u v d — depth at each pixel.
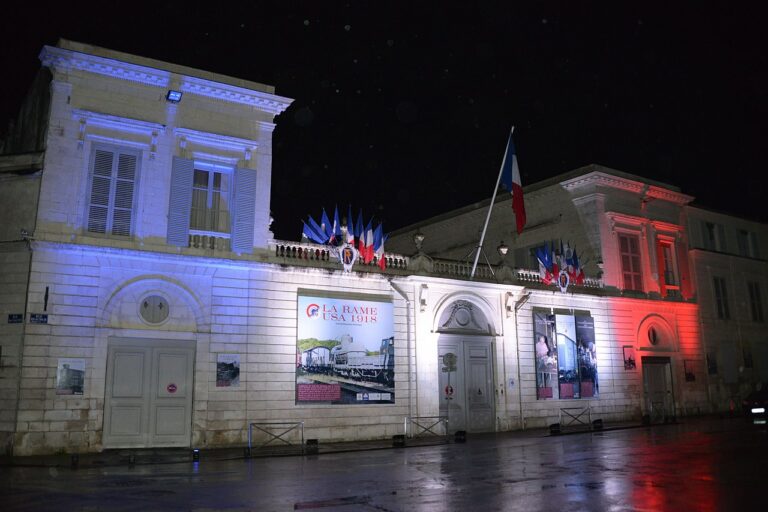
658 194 34.09
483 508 9.46
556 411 27.81
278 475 13.56
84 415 18.02
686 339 34.16
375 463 15.73
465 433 21.78
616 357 30.66
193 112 21.20
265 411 20.58
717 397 34.75
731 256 37.78
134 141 20.08
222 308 20.56
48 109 19.23
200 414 19.62
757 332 38.06
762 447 17.22
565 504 9.69
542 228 33.41
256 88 22.22
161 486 11.98
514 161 27.66
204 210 21.22
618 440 20.59
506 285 26.95
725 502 9.67
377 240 23.91
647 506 9.44
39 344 17.73
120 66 19.81
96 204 19.39
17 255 18.25
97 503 10.09
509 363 26.75
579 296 29.75
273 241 21.88
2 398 17.39
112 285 19.05
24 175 18.72
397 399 23.31
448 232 38.59
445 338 25.36
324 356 22.02
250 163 21.95
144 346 19.34
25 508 9.67
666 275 34.38
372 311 23.38
